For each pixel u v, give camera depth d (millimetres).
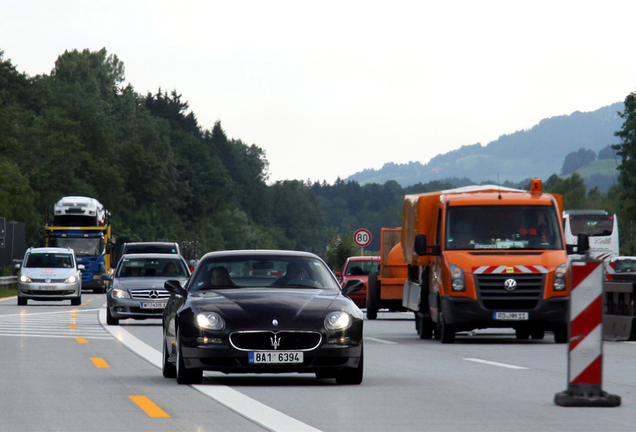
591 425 19609
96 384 26766
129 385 26531
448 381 27828
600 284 22719
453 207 45562
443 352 38781
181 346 26344
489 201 45656
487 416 20859
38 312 72062
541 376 29219
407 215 54312
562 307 43500
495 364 33312
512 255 44031
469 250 44438
